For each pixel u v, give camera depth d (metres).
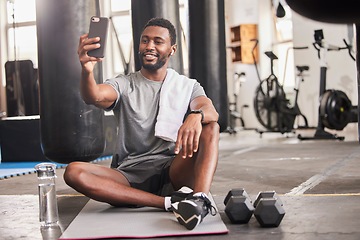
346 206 1.86
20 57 10.54
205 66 4.11
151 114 1.97
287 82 10.48
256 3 10.55
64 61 3.11
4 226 1.75
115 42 10.19
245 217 1.59
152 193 1.94
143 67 1.99
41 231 1.63
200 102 1.85
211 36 4.11
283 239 1.38
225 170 3.53
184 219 1.50
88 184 1.70
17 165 4.75
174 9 3.36
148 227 1.57
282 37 10.44
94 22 1.72
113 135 5.61
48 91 3.16
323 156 4.29
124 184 1.86
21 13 10.51
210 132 1.71
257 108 7.79
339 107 6.64
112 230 1.54
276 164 3.79
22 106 6.41
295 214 1.74
